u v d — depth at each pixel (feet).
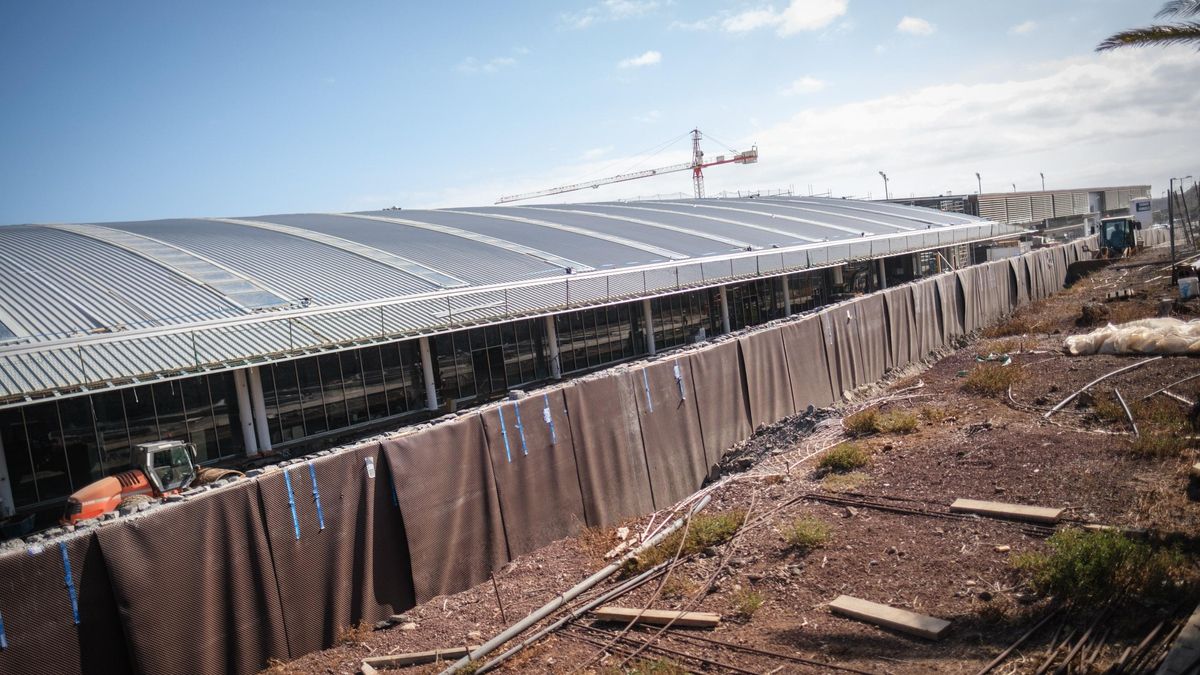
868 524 32.07
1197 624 19.57
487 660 26.50
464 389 83.46
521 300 86.94
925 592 25.49
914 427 46.52
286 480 29.19
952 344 95.14
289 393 68.80
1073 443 38.09
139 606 24.98
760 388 58.39
